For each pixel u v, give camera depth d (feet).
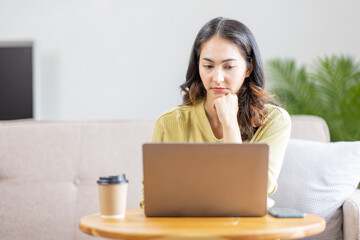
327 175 6.38
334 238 6.19
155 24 12.67
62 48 12.76
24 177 7.20
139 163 7.33
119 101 12.75
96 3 12.73
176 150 4.07
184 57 12.63
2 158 7.23
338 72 10.49
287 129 5.46
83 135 7.43
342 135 10.10
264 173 4.07
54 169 7.27
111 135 7.43
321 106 10.48
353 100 10.07
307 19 12.42
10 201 7.07
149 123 7.58
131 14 12.69
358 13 12.34
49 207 7.09
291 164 6.73
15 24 12.80
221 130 5.78
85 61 12.76
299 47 12.41
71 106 12.78
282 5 12.47
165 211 4.17
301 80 10.93
